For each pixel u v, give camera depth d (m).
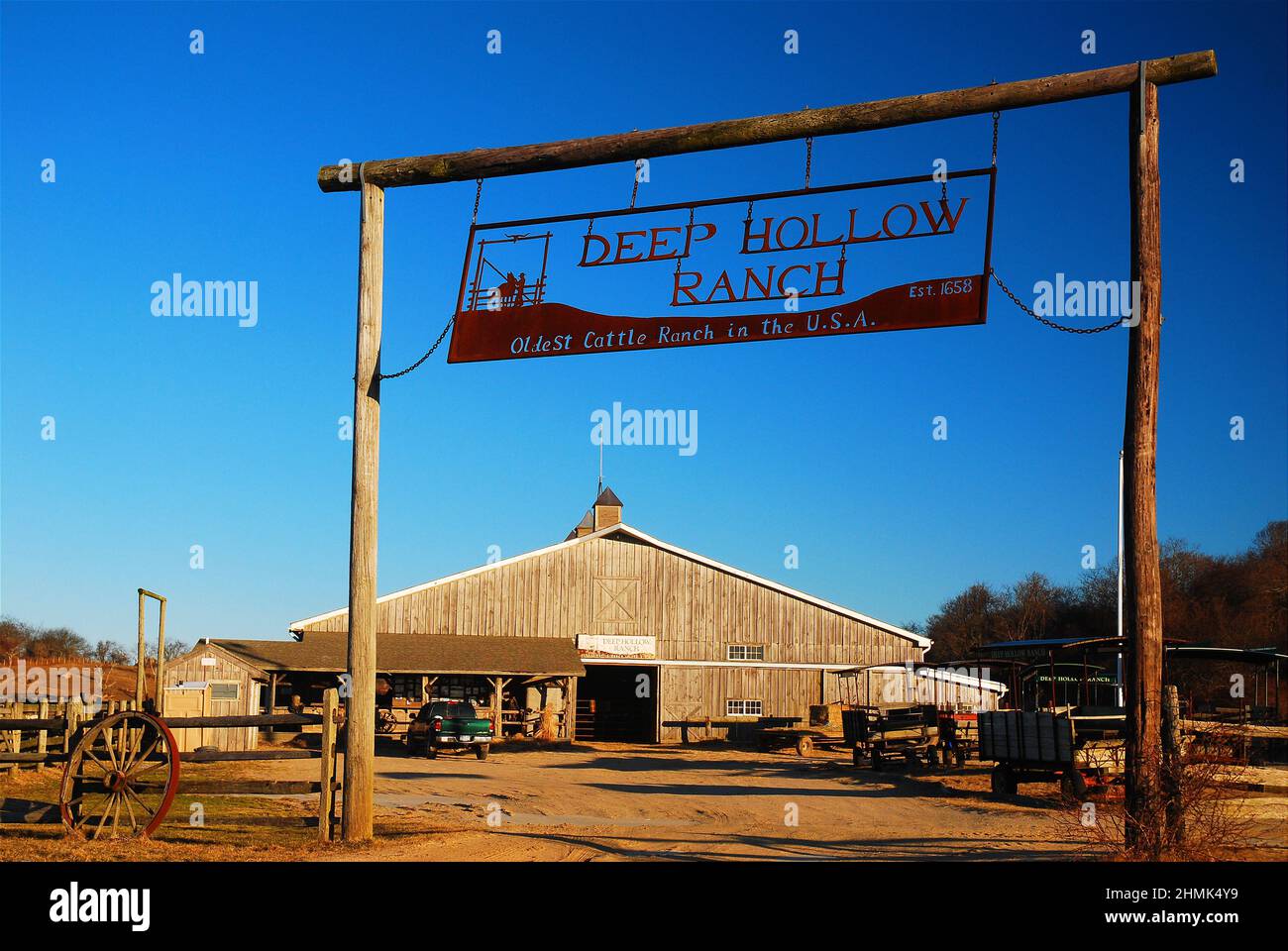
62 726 14.11
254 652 37.78
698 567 44.19
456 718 33.25
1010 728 20.61
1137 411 12.02
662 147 12.98
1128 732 12.02
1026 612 79.88
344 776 13.48
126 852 12.27
